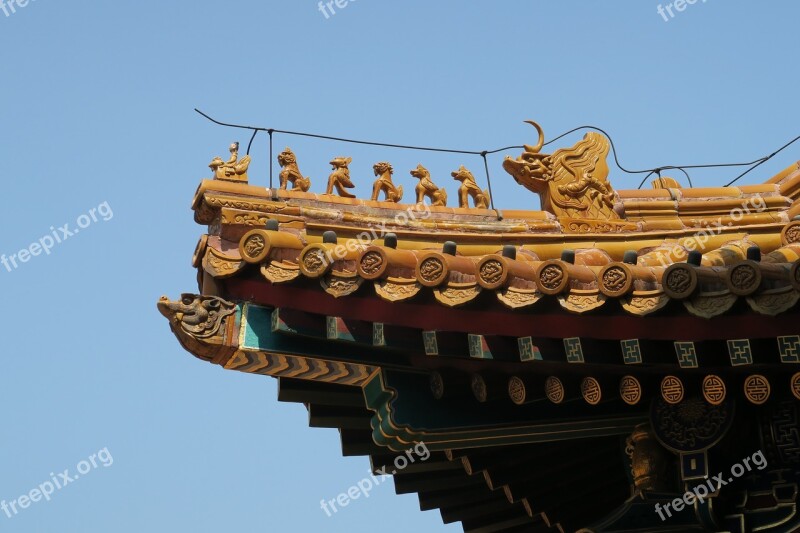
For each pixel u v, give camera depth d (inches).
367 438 649.0
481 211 618.8
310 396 609.3
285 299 526.0
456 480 674.8
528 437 567.8
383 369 548.4
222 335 534.6
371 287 503.8
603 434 567.2
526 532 702.5
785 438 531.5
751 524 531.5
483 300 490.3
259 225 561.3
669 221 644.1
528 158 639.1
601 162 651.5
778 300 445.7
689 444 534.6
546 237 618.2
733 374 502.6
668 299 464.1
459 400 557.0
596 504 646.5
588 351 490.9
